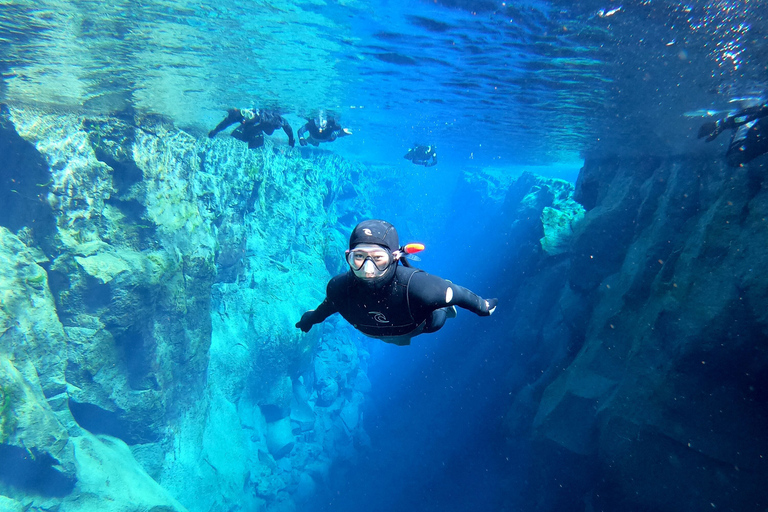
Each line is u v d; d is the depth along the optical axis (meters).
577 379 16.33
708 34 8.51
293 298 22.42
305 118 22.47
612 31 9.12
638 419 12.88
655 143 16.98
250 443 19.77
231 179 19.44
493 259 36.38
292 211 25.41
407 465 27.05
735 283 10.92
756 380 10.87
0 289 10.23
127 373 13.23
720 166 14.04
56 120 11.99
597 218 18.92
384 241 1.92
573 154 30.25
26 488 10.13
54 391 11.30
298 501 20.97
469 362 30.88
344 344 31.34
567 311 19.70
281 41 10.88
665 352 12.66
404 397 33.31
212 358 18.78
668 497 12.45
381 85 15.53
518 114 19.28
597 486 15.13
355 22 9.69
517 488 20.64
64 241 11.62
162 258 13.63
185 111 18.05
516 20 9.09
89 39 9.95
